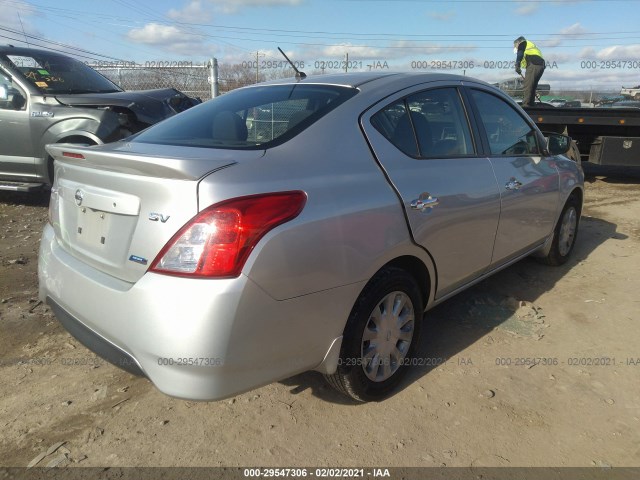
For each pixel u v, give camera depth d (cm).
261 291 200
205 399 199
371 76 301
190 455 235
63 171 264
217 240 194
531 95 998
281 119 260
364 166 252
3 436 245
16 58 654
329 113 257
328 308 226
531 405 271
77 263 243
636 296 407
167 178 203
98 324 220
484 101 355
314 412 265
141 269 206
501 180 339
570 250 484
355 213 233
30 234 561
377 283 251
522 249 392
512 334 346
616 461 231
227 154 226
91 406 268
